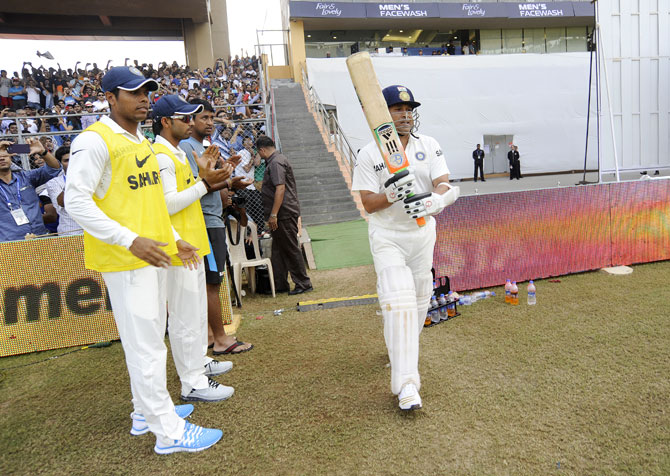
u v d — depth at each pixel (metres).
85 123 10.62
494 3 20.02
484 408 2.43
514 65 18.39
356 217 9.65
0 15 17.59
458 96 18.09
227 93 14.71
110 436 2.41
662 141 7.73
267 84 15.21
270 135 7.73
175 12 18.05
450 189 2.41
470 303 4.21
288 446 2.21
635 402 2.39
